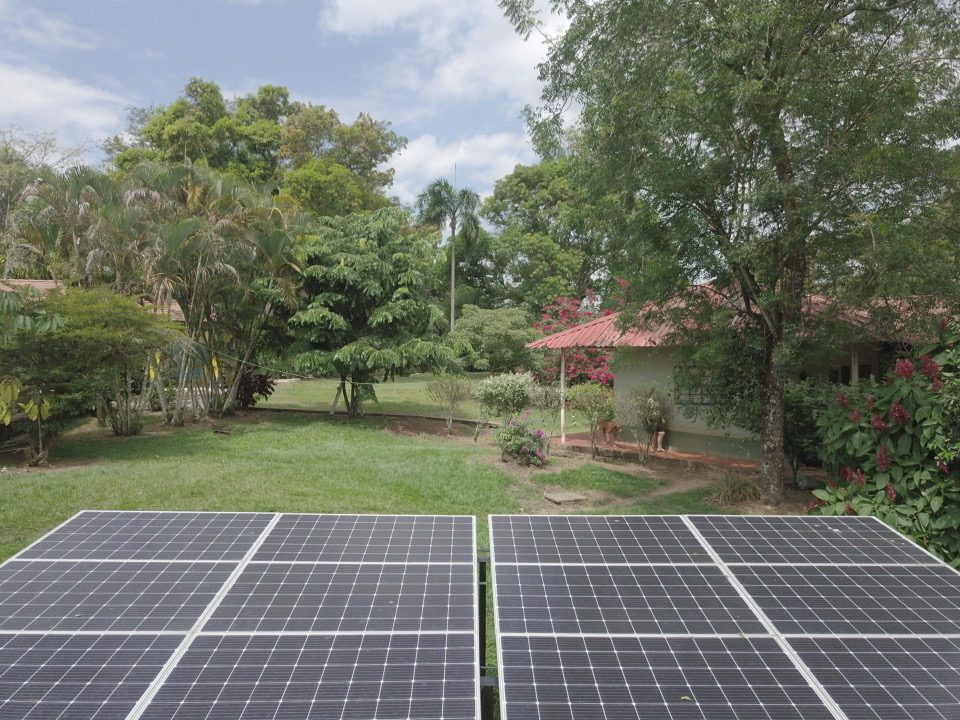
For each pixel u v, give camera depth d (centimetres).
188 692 260
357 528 432
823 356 1052
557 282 3916
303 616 318
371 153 4994
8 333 1221
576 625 315
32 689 260
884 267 863
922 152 859
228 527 432
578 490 1193
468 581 356
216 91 4316
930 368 725
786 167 980
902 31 973
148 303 1833
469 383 2022
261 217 1864
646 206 1030
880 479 756
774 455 1102
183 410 1914
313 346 2070
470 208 3991
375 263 2058
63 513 912
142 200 1691
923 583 365
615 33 1005
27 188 1766
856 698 265
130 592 341
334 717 245
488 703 370
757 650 298
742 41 963
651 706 257
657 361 1631
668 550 405
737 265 1034
